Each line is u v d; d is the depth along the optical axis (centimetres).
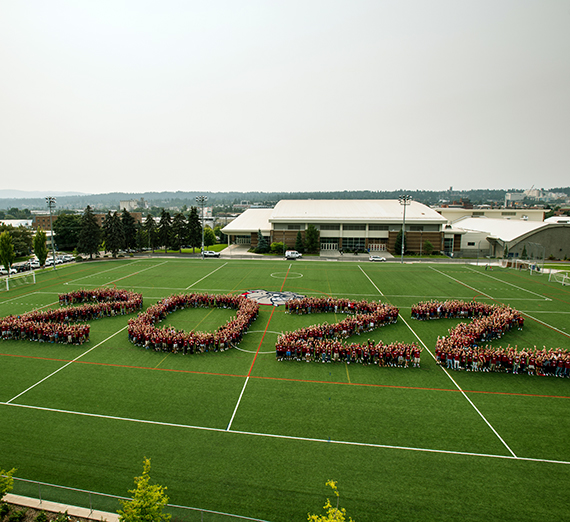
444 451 1966
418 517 1541
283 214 10206
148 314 3891
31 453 1938
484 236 9481
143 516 1296
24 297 5041
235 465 1847
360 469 1823
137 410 2350
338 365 3011
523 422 2241
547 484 1731
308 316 4219
